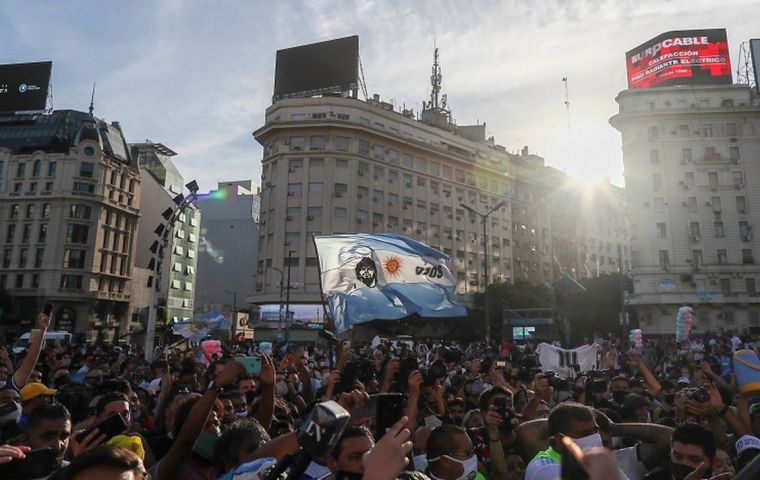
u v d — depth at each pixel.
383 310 8.45
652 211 58.47
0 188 71.06
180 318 87.38
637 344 22.44
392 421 3.67
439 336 61.41
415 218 65.69
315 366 12.79
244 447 3.34
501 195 76.19
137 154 80.94
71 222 69.12
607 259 94.69
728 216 57.16
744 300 54.59
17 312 66.81
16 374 5.50
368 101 64.94
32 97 73.88
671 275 56.75
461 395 7.95
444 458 3.41
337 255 8.65
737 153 58.12
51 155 70.50
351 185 60.34
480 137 77.94
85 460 1.78
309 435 1.64
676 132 59.31
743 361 5.15
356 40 62.75
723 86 58.53
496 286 62.78
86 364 13.11
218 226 96.19
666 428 4.06
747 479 1.27
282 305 55.53
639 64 62.19
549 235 82.69
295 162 60.75
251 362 4.19
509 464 4.78
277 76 65.31
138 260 83.69
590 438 3.13
